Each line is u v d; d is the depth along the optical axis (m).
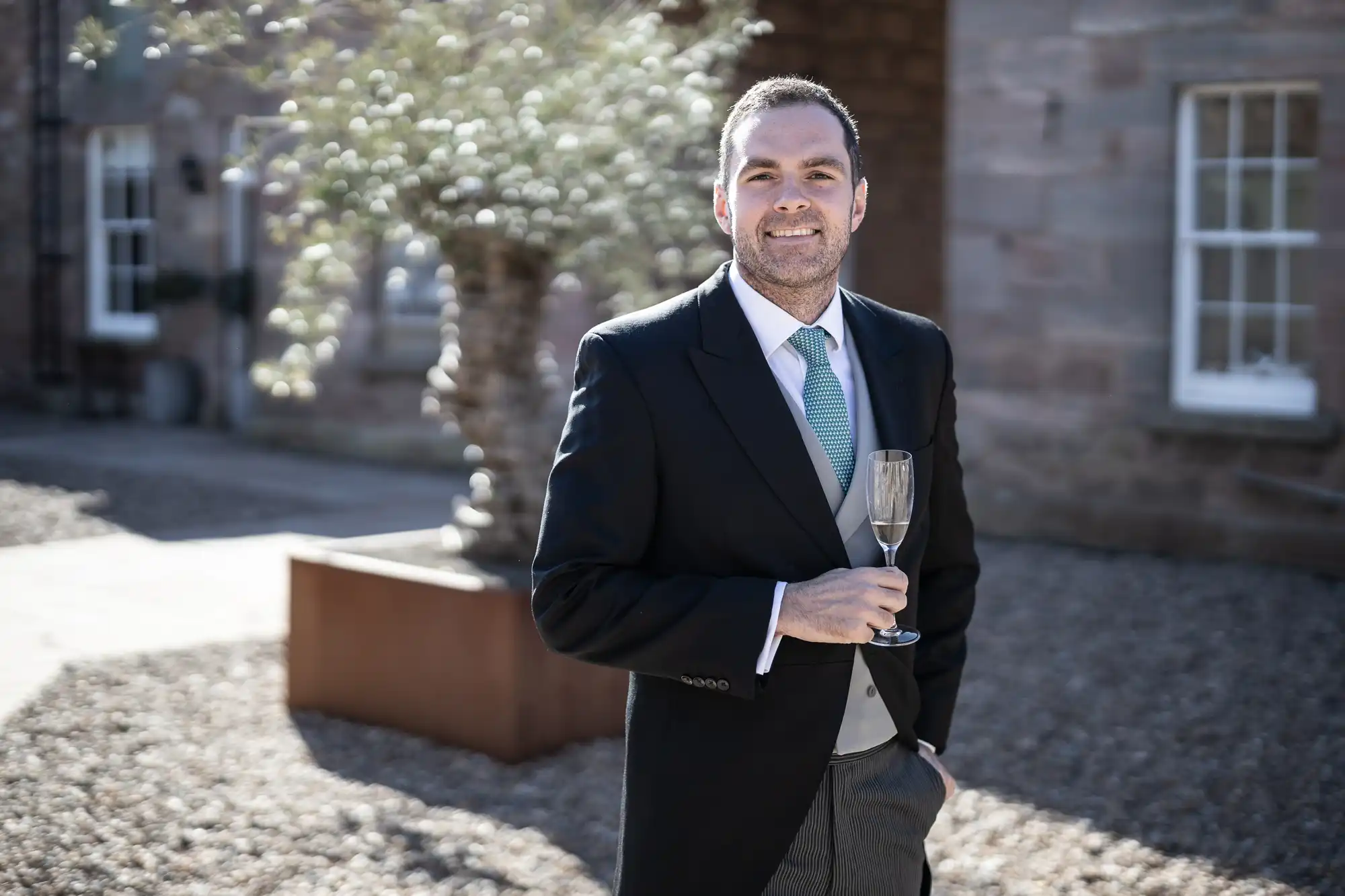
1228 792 4.25
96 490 9.68
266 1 4.68
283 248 12.33
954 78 8.49
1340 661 5.57
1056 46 8.12
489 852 3.77
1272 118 7.60
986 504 8.55
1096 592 6.82
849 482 2.09
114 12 13.28
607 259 4.65
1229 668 5.51
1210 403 7.80
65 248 14.07
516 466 4.83
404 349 11.43
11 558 7.57
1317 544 7.34
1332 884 3.61
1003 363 8.45
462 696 4.54
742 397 2.00
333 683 4.88
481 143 4.28
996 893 3.59
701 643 1.90
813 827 2.03
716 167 5.13
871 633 1.89
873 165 11.14
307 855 3.74
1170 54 7.75
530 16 4.70
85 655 5.64
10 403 14.65
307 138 4.50
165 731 4.70
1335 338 7.27
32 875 3.56
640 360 2.00
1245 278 7.72
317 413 11.91
